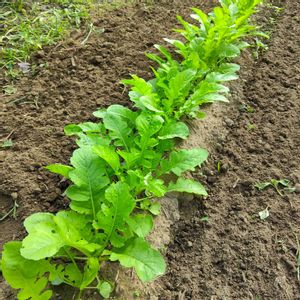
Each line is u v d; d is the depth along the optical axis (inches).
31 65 31.7
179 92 24.9
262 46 34.9
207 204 24.2
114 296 18.8
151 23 36.1
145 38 34.1
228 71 29.4
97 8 38.2
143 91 24.1
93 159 20.7
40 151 24.9
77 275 18.4
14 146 25.2
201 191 22.1
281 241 22.1
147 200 22.2
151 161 22.6
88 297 18.6
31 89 29.4
